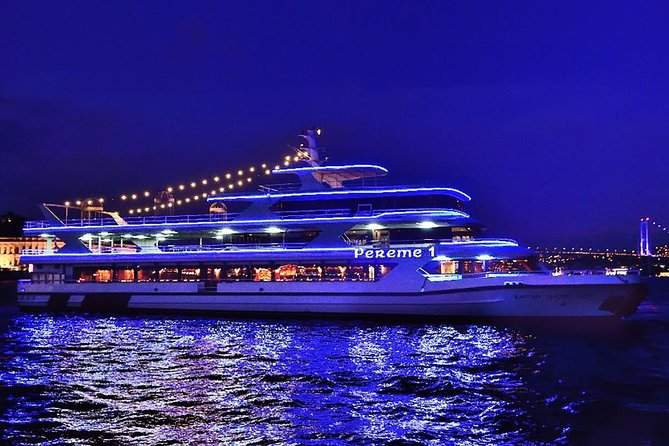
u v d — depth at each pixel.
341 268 45.03
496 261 43.06
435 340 34.88
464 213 43.22
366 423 19.86
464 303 40.66
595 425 19.52
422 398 22.67
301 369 27.58
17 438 18.62
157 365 28.81
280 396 23.06
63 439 18.55
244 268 47.72
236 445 18.00
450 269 43.50
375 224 43.84
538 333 37.31
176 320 45.66
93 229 51.62
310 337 36.38
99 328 41.91
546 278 39.31
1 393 23.67
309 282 44.44
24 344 35.22
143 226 50.12
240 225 47.06
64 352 32.53
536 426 19.45
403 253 42.50
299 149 47.56
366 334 37.31
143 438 18.61
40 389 24.31
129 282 50.19
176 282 48.72
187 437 18.67
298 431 19.11
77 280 52.41
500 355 30.39
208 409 21.47
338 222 44.59
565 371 26.92
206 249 48.78
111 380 25.81
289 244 46.44
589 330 38.56
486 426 19.48
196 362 29.42
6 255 179.75
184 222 49.19
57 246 55.44
